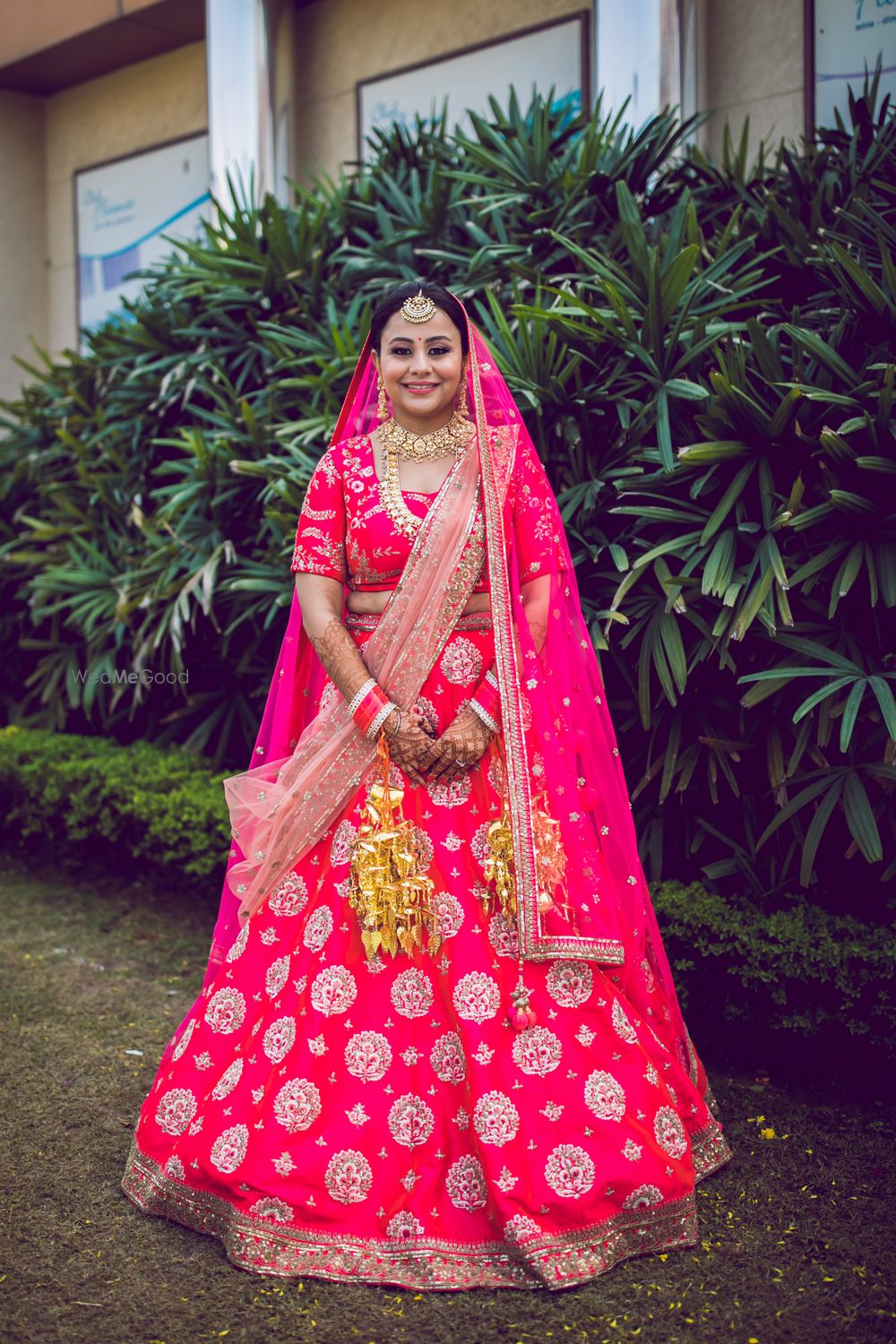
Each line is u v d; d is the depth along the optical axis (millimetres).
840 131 3762
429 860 2170
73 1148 2523
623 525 3262
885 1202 2275
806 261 3307
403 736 2150
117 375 5113
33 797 4820
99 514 5004
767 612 2754
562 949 2119
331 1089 2104
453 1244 2033
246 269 4395
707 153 4883
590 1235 2039
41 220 8375
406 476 2264
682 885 3109
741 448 2934
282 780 2311
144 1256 2102
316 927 2189
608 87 4793
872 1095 2770
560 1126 2066
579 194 3766
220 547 4066
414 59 6117
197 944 3971
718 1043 3031
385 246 4223
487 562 2238
